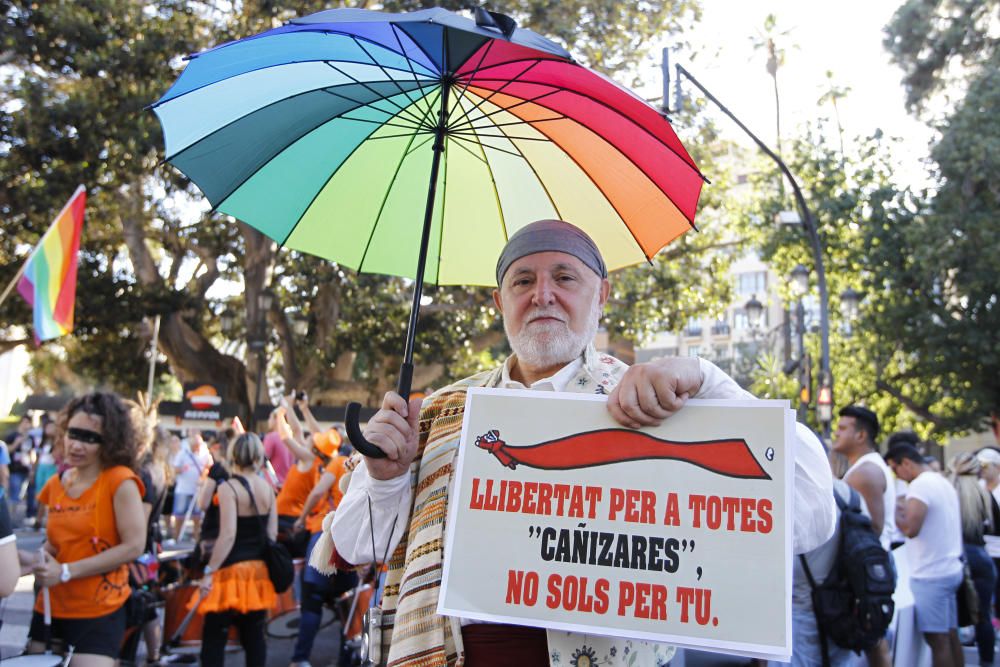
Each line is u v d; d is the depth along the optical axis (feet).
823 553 14.02
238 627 20.71
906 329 93.09
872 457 17.75
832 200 91.86
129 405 14.51
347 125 8.29
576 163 8.24
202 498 21.86
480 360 96.89
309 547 24.54
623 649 6.07
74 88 75.36
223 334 91.91
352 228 8.86
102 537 13.92
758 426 5.98
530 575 6.00
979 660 28.09
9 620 27.48
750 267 192.44
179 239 85.81
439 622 6.34
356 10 6.82
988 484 30.22
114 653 13.96
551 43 6.57
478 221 8.89
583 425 6.29
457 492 6.28
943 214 89.15
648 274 76.95
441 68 7.23
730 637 5.59
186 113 7.68
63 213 38.52
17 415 172.24
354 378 103.14
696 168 7.29
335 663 25.21
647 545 5.90
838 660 14.02
